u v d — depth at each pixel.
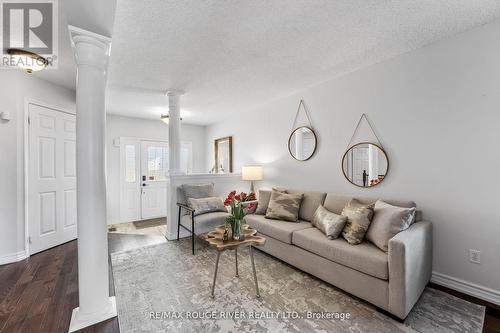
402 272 1.60
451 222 2.08
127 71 2.77
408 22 1.88
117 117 4.99
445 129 2.11
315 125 3.29
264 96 3.78
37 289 2.10
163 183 5.55
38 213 2.99
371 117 2.64
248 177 4.03
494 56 1.86
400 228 1.90
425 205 2.24
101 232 1.69
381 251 1.89
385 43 2.19
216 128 5.80
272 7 1.68
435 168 2.17
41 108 3.04
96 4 1.33
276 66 2.67
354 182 2.79
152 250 3.12
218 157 5.69
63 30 1.95
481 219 1.93
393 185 2.46
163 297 1.98
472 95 1.96
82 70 1.60
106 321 1.67
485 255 1.91
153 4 1.62
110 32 1.61
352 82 2.82
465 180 2.01
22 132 2.81
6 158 2.68
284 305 1.85
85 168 1.61
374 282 1.77
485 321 1.64
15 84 2.74
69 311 1.79
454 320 1.65
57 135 3.26
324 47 2.26
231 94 3.67
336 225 2.24
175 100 3.51
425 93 2.23
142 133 5.30
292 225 2.73
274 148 4.01
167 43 2.15
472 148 1.97
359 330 1.57
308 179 3.41
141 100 3.94
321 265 2.17
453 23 1.89
